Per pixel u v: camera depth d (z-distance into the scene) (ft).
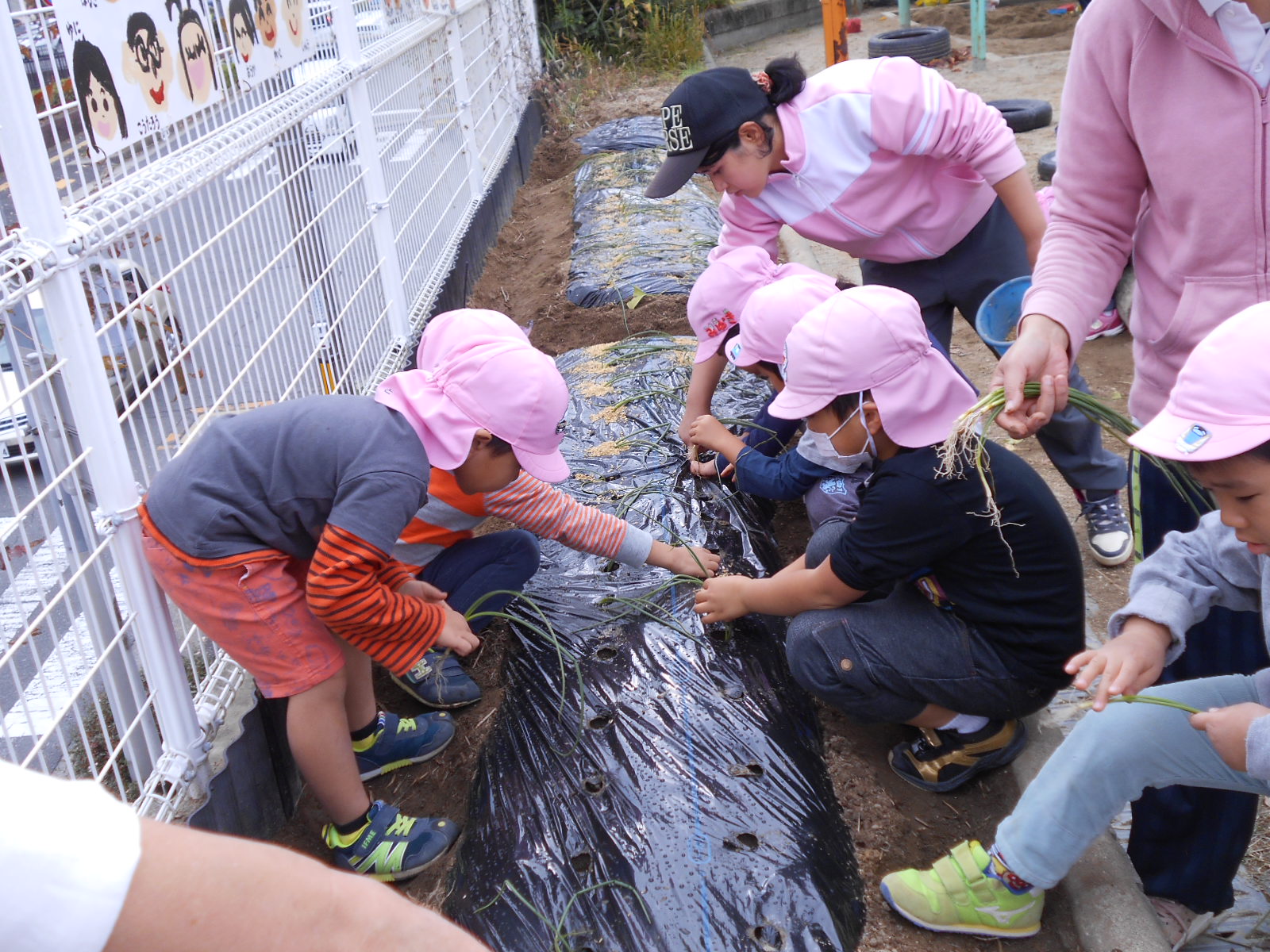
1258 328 4.93
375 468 6.78
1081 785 6.15
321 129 11.35
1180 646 6.00
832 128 9.37
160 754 7.45
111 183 7.06
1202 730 5.72
